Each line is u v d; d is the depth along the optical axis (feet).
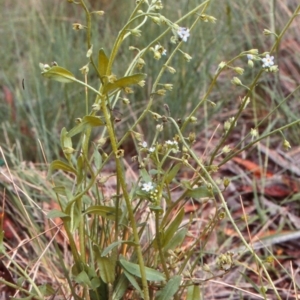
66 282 1.10
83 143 0.86
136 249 0.84
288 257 1.35
